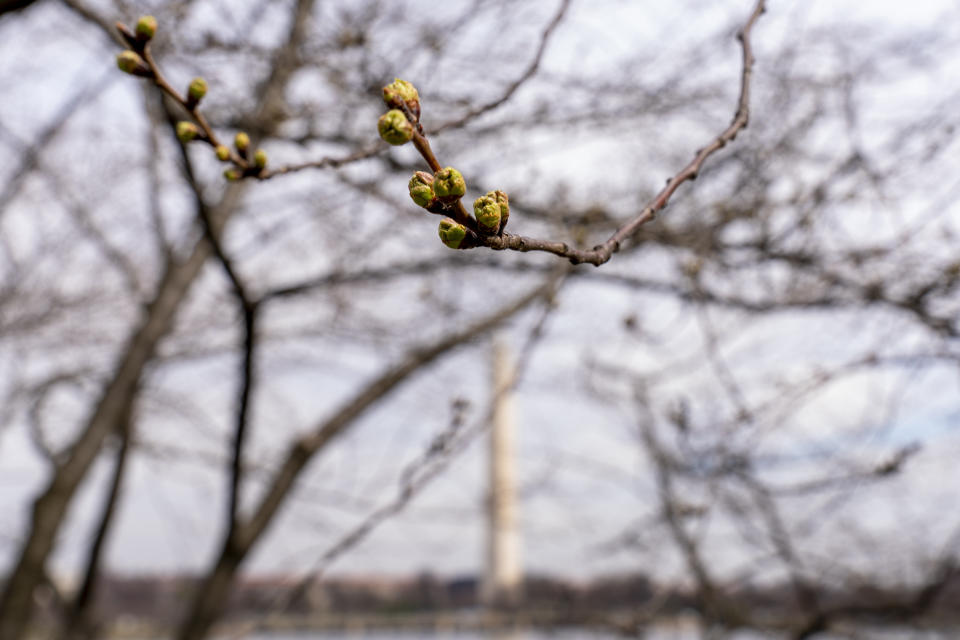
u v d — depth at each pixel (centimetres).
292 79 486
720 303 488
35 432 713
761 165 473
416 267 558
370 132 470
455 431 315
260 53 454
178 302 612
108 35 411
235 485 466
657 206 169
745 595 700
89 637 792
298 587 349
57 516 595
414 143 118
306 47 462
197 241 605
